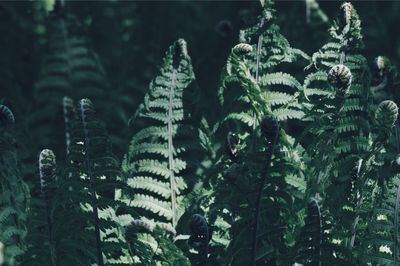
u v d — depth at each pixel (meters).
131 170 1.76
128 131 2.21
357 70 1.70
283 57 1.73
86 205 1.67
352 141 1.67
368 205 1.63
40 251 1.65
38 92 2.46
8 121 1.71
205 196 1.72
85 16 2.73
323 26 2.38
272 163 1.63
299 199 1.71
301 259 1.61
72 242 1.63
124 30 2.73
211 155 1.80
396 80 1.79
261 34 1.75
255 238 1.61
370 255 1.62
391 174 1.62
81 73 2.47
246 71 1.63
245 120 1.71
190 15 2.82
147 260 1.61
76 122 1.60
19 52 2.69
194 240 1.58
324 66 1.71
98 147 1.61
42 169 1.62
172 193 1.75
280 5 2.76
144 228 1.55
